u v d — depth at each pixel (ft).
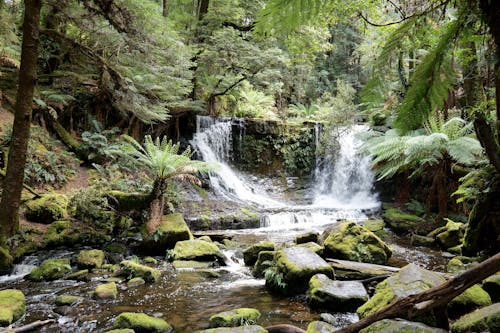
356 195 44.04
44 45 33.09
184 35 41.86
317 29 30.66
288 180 48.37
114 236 25.35
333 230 22.41
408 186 38.58
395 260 21.86
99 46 31.07
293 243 25.09
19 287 16.67
